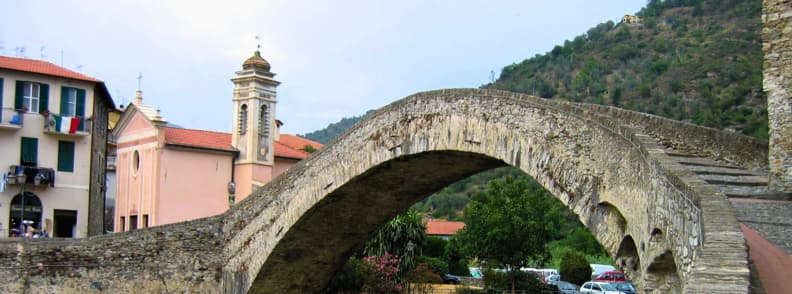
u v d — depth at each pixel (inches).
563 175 812.0
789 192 629.6
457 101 1006.4
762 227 519.5
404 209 1369.3
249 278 1376.7
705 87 2837.1
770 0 748.6
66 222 1847.9
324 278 1528.1
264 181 1983.3
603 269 2942.9
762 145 788.6
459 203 4217.5
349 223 1368.1
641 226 633.0
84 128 1870.1
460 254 2743.6
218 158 1971.0
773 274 400.8
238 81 1998.0
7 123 1771.7
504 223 2182.6
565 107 831.7
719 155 796.0
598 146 755.4
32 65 1873.8
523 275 2244.1
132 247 1424.7
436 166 1135.6
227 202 1959.9
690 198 482.9
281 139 2583.7
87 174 1872.5
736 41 3230.8
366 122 1176.8
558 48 4215.1
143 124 1971.0
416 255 2203.5
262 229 1358.3
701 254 405.1
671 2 4173.2
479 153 967.6
